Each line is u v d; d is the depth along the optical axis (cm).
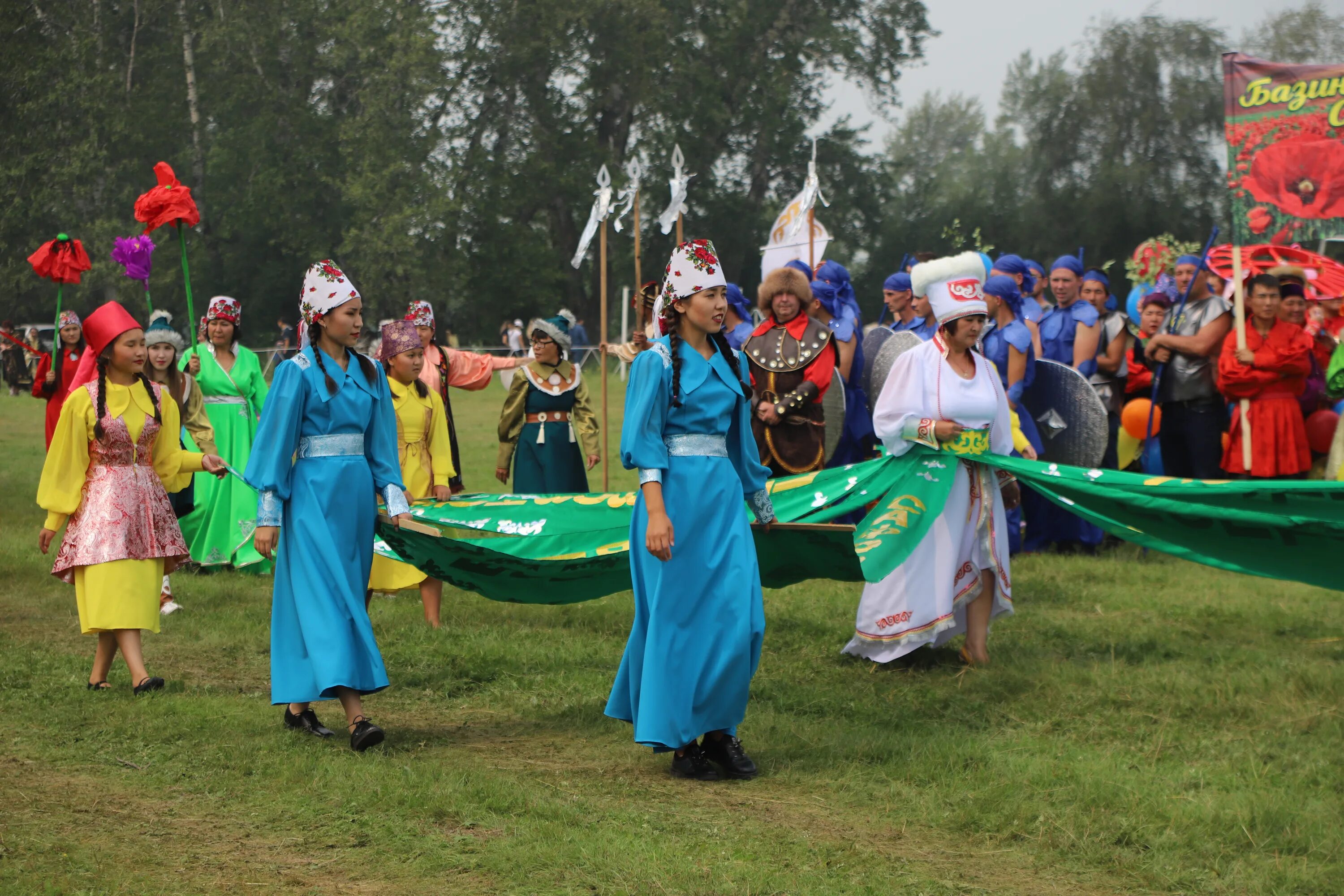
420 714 603
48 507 616
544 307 4319
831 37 4341
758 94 4378
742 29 4306
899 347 974
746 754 527
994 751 521
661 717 489
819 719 586
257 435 541
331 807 450
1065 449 968
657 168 4272
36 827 426
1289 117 991
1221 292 1084
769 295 865
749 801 475
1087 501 667
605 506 669
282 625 541
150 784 475
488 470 1563
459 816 444
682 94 4241
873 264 5441
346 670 519
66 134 3600
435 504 693
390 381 795
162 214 908
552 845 414
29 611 816
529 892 381
